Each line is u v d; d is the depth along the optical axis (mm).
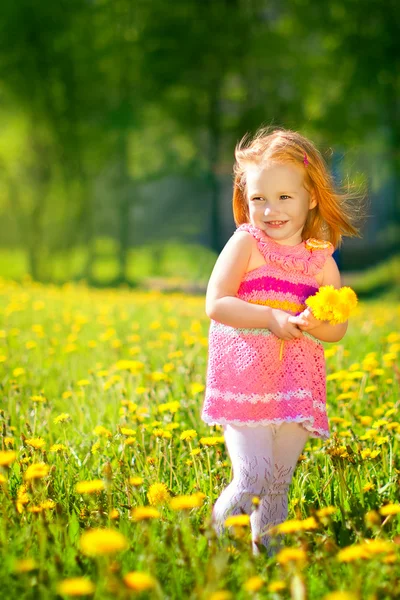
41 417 5215
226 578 2803
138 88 34375
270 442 3537
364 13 31906
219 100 34562
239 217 4160
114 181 36844
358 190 4145
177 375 6445
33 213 35219
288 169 3754
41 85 34281
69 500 3730
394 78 31969
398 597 2717
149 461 4012
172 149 39000
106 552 2373
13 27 33344
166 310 12578
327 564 2867
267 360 3576
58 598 2629
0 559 2891
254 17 33812
